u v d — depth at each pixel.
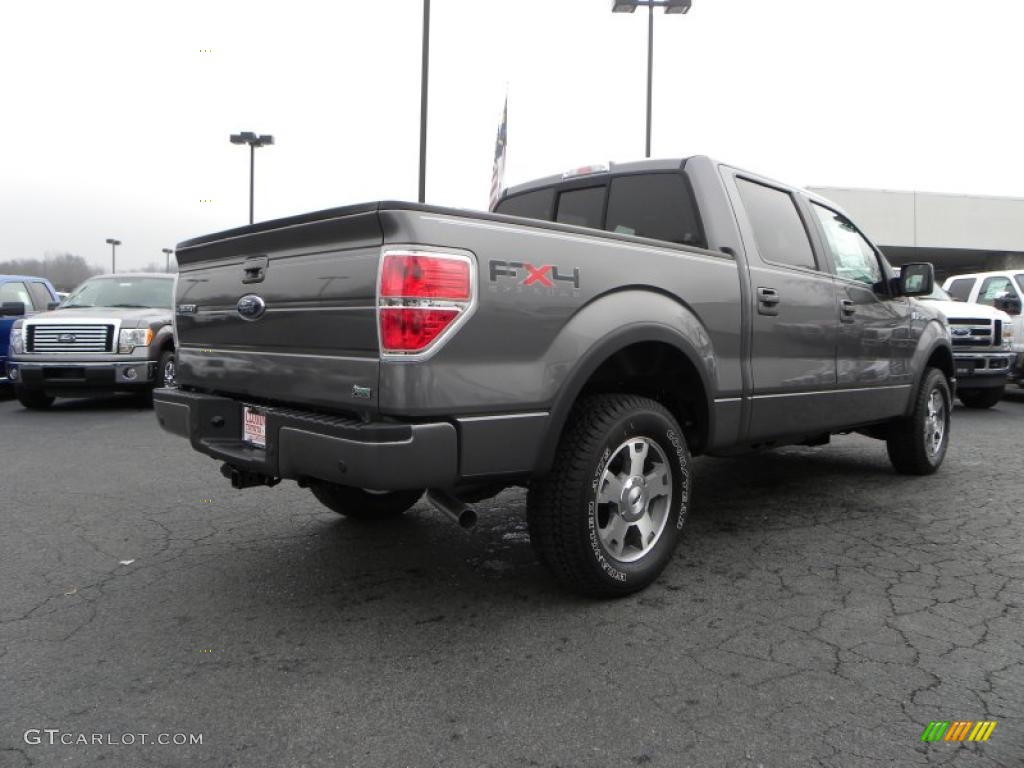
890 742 2.24
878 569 3.73
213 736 2.29
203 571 3.74
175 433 3.78
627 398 3.34
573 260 3.06
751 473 5.98
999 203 30.36
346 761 2.16
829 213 5.01
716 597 3.38
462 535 4.34
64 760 2.16
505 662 2.76
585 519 3.12
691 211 4.05
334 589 3.50
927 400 5.61
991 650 2.84
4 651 2.86
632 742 2.25
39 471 6.06
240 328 3.37
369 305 2.68
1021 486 5.49
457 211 2.73
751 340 3.95
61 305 10.69
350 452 2.66
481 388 2.76
